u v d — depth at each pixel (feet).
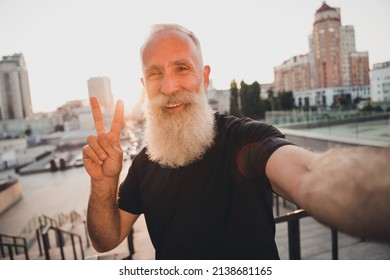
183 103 4.07
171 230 3.96
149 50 4.31
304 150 2.67
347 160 1.70
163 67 4.15
